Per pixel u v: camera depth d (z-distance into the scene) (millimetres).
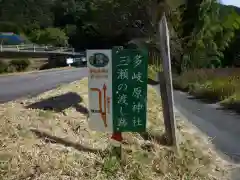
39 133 5496
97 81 5281
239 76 18609
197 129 8773
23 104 7434
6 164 4492
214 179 5293
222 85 16828
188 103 14367
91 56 5266
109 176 4684
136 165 5062
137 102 5297
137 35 48125
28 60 45250
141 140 6207
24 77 21609
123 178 4699
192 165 5555
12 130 5402
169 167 5277
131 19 53969
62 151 5098
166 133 6234
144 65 5273
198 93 17328
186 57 27812
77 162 4898
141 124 5316
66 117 6492
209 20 30000
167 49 6125
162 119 8367
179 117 10234
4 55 45500
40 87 13977
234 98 14492
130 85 5266
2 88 13617
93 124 5324
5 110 6543
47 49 52406
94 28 70438
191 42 28672
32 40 67250
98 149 5410
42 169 4551
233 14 32812
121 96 5266
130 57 5234
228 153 6816
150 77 22188
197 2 29062
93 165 4898
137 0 49594
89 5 77625
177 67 27781
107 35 65750
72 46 73938
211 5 30250
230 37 31328
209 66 28531
